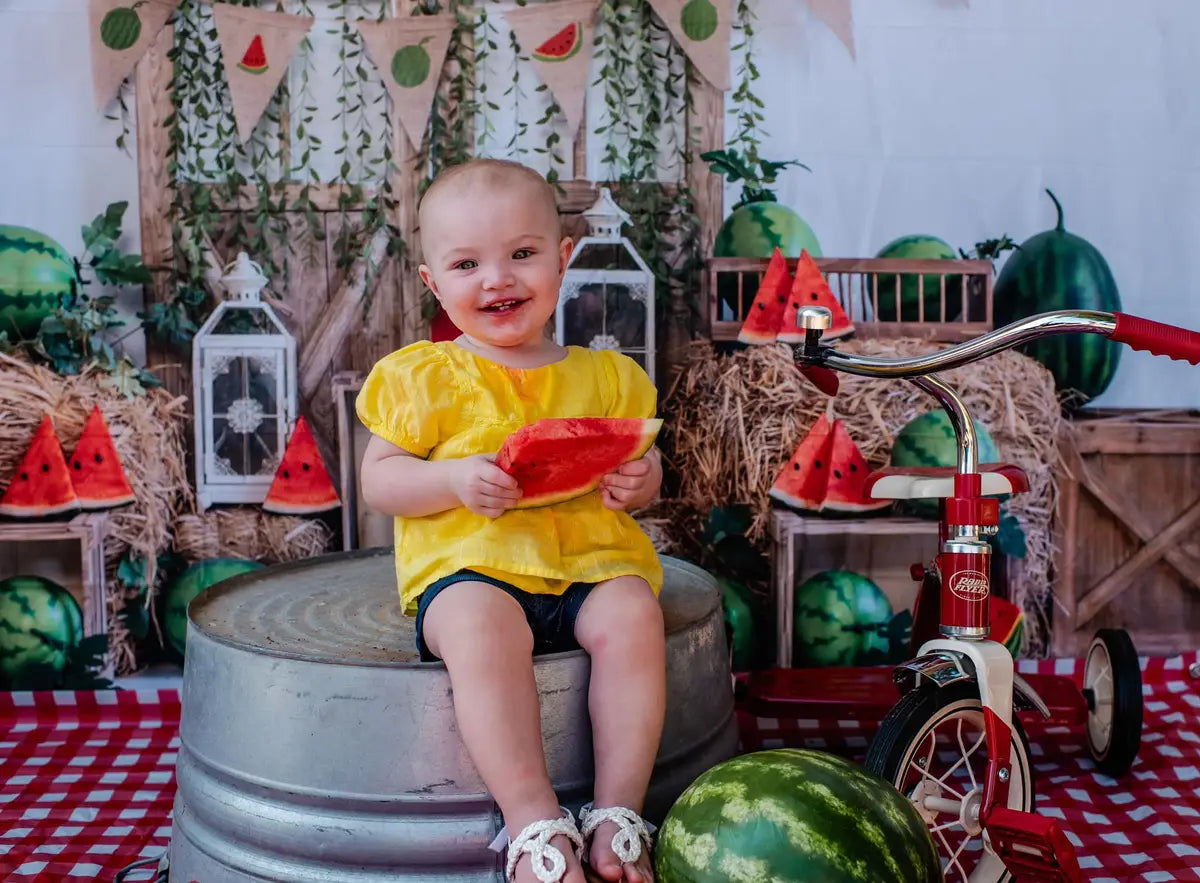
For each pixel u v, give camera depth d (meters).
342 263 2.43
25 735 2.30
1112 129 2.47
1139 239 2.49
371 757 1.37
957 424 1.51
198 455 2.45
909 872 1.15
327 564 2.09
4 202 2.36
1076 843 1.79
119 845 1.82
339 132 2.41
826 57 2.44
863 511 2.46
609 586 1.50
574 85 2.41
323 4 2.38
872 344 2.47
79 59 2.35
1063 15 2.44
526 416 1.59
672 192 2.45
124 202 2.38
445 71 2.40
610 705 1.40
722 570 2.51
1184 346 1.36
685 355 2.48
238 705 1.45
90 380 2.39
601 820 1.27
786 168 2.46
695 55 2.42
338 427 2.46
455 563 1.47
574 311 2.44
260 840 1.43
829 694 2.08
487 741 1.30
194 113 2.38
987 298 2.47
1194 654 2.55
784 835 1.14
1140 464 2.51
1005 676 1.42
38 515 2.38
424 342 1.67
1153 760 2.13
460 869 1.38
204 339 2.42
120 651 2.45
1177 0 2.44
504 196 1.52
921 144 2.46
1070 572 2.53
